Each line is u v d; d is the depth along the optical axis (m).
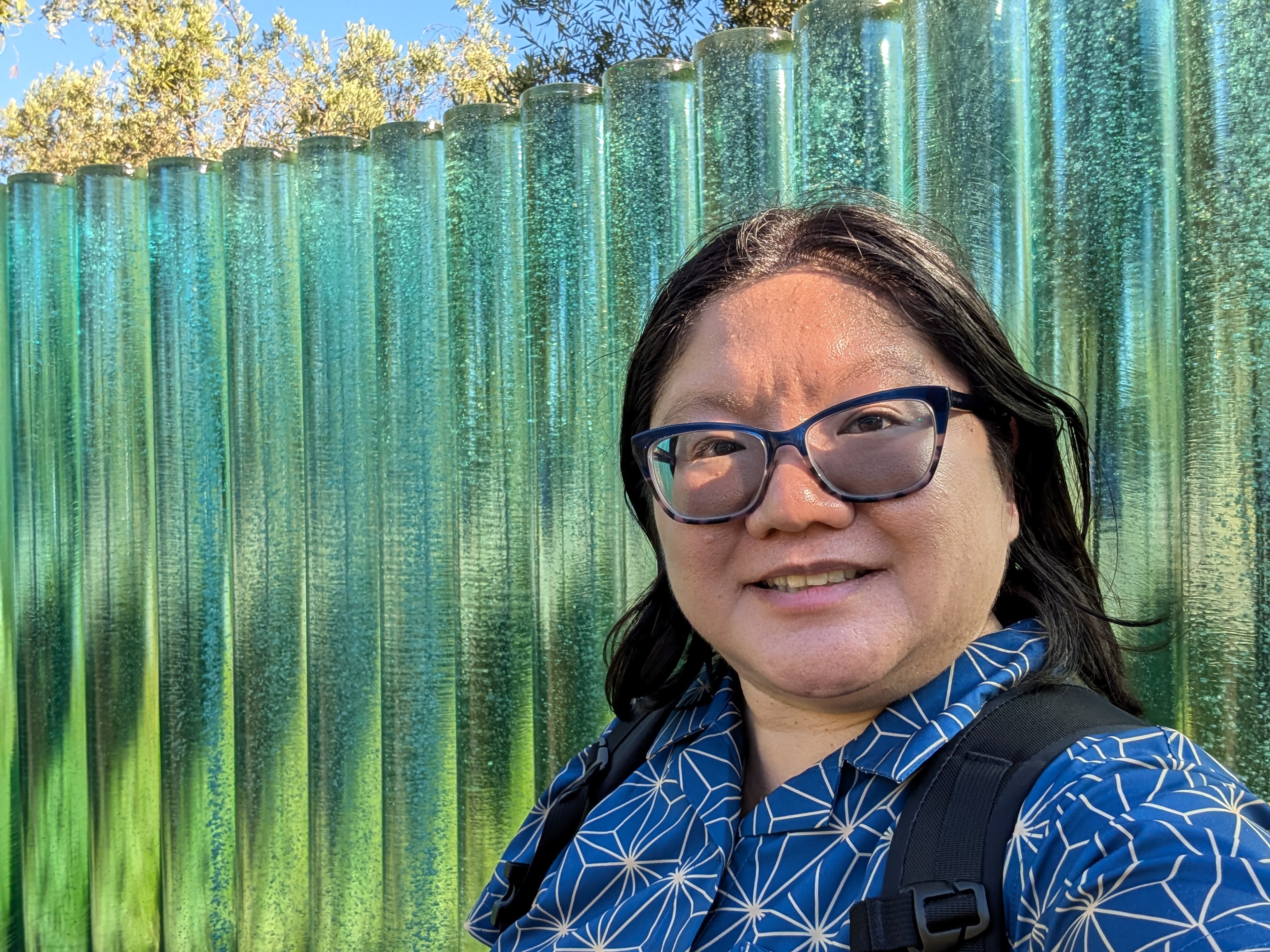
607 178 2.06
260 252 2.43
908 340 0.92
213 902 2.51
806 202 1.37
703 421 0.94
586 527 2.05
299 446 2.45
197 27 7.09
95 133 7.26
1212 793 0.70
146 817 2.64
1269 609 1.42
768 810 0.90
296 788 2.43
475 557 2.16
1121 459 1.53
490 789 2.14
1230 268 1.44
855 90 1.75
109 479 2.63
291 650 2.43
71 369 2.75
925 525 0.87
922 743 0.84
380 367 2.27
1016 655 0.91
